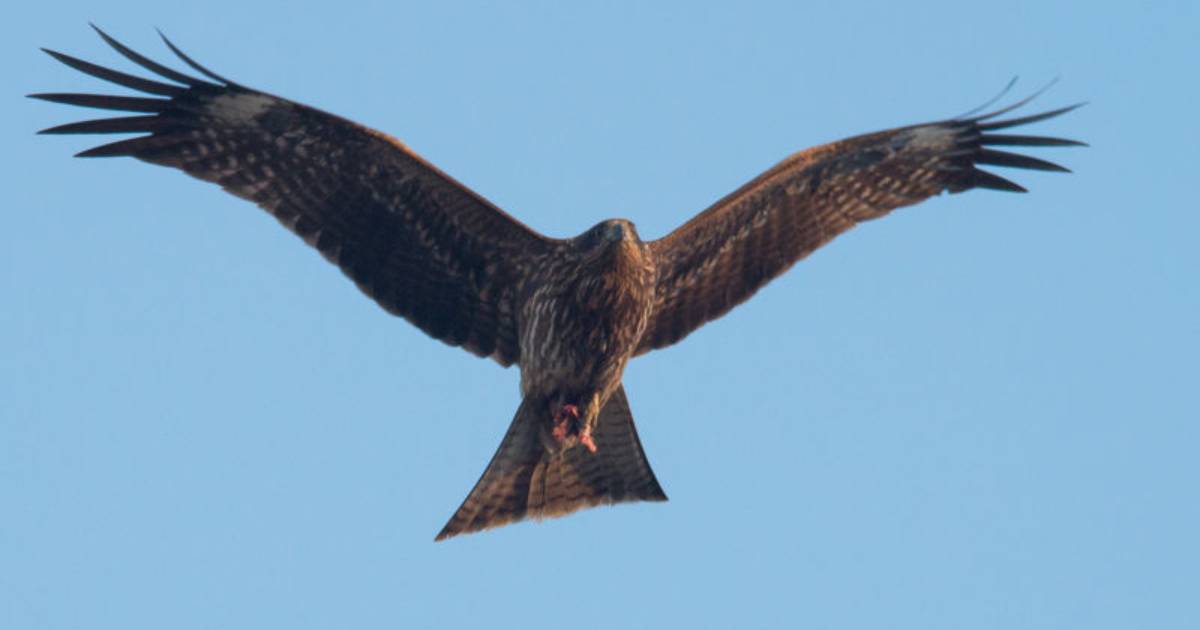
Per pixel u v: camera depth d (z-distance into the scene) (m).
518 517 16.66
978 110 17.75
